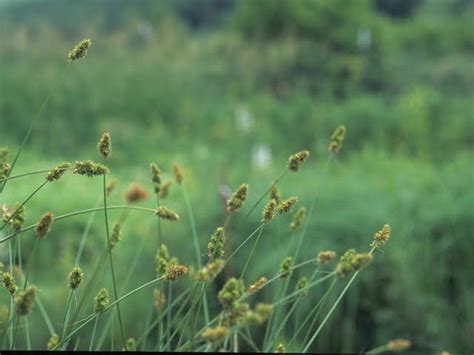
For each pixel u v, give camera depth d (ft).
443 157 38.24
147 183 27.04
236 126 39.96
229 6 94.58
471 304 18.97
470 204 20.01
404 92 55.42
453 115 43.78
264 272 18.04
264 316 5.99
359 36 57.98
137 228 20.01
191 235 19.17
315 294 17.94
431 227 19.66
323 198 20.30
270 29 60.70
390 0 94.07
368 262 6.67
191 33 85.35
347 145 40.40
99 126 40.68
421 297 18.60
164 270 8.36
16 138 40.29
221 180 21.35
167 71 51.65
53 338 7.64
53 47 54.60
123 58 53.98
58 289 17.67
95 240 20.92
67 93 44.91
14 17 92.07
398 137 39.99
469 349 18.62
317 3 60.70
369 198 20.45
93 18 82.79
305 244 18.52
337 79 54.95
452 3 92.63
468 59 62.44
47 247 20.38
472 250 19.52
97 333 15.51
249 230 19.01
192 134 41.91
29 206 22.79
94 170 7.01
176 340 14.75
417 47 71.56
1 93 43.11
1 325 8.57
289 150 39.60
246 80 52.37
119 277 18.16
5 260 16.46
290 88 52.95
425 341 18.40
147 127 43.39
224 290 6.16
